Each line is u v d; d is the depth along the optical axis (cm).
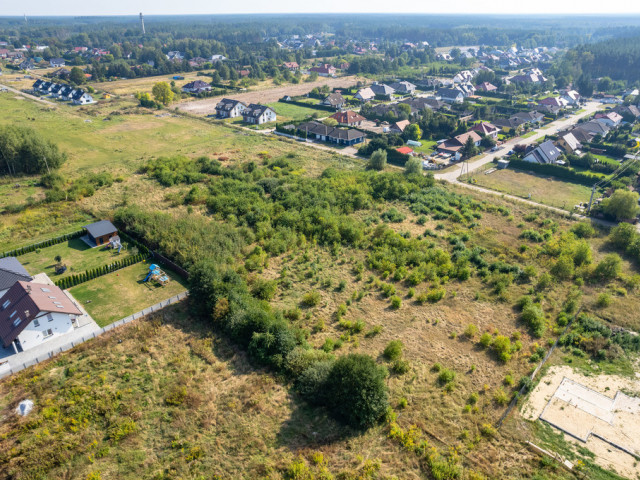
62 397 3916
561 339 4841
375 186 8881
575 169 10344
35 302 4553
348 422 3747
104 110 14862
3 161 8975
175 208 7856
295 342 4481
